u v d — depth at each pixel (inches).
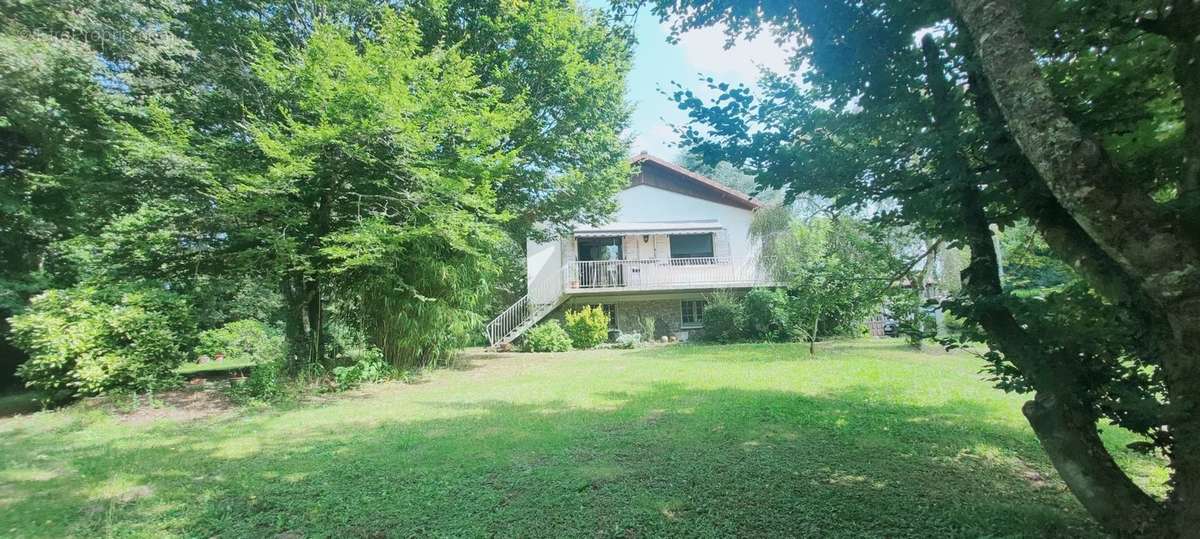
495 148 539.8
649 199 861.8
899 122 133.8
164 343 374.0
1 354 486.6
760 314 719.7
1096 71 112.9
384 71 395.9
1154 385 101.4
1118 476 100.0
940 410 263.4
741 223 869.2
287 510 162.1
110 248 417.4
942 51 127.8
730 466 185.5
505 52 556.7
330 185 420.8
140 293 382.3
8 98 400.5
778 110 136.3
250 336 418.9
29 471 210.5
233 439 260.4
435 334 492.7
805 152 130.5
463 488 174.1
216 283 449.1
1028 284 134.5
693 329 836.0
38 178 443.5
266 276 439.2
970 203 117.2
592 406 304.2
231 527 151.5
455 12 560.1
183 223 402.9
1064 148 78.0
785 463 187.3
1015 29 85.7
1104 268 95.6
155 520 158.2
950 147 108.5
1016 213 122.1
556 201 650.8
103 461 222.8
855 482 167.5
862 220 195.3
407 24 433.4
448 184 417.7
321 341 471.2
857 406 275.7
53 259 500.1
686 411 275.3
